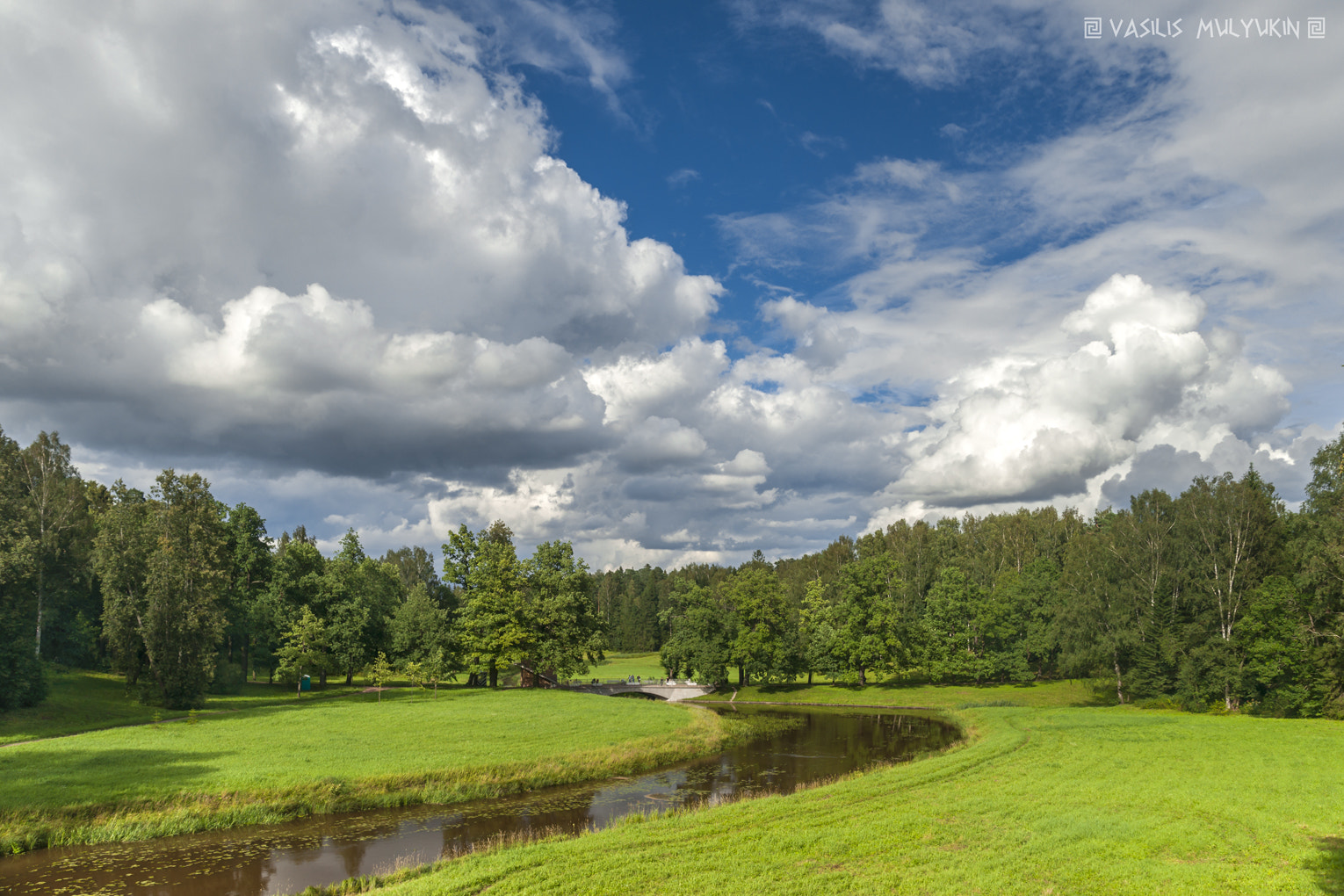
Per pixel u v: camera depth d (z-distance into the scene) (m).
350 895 21.28
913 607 120.25
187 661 64.31
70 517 72.94
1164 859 20.36
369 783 34.88
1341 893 17.23
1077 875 18.75
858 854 20.94
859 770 44.88
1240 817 25.06
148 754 39.16
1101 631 82.44
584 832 26.23
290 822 30.73
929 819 24.95
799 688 107.00
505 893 18.16
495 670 90.25
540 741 48.28
